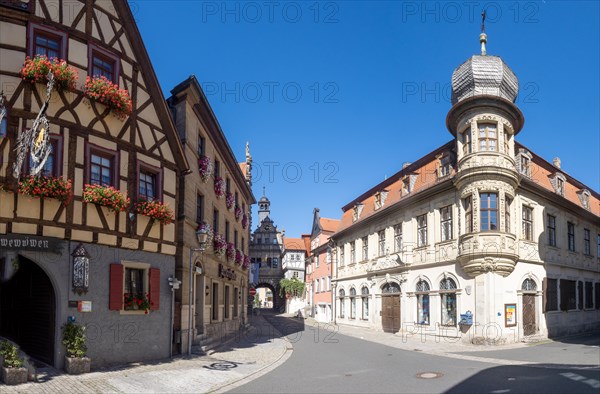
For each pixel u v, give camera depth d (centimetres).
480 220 2242
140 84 1512
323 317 4719
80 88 1315
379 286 3131
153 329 1480
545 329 2411
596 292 3003
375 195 3319
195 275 1823
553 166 2783
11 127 1173
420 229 2739
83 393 1003
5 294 1441
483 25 2416
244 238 3278
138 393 1053
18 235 1149
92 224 1299
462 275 2336
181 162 1664
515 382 1116
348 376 1298
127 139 1438
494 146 2277
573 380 1109
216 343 2028
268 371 1421
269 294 11006
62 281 1218
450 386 1096
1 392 962
